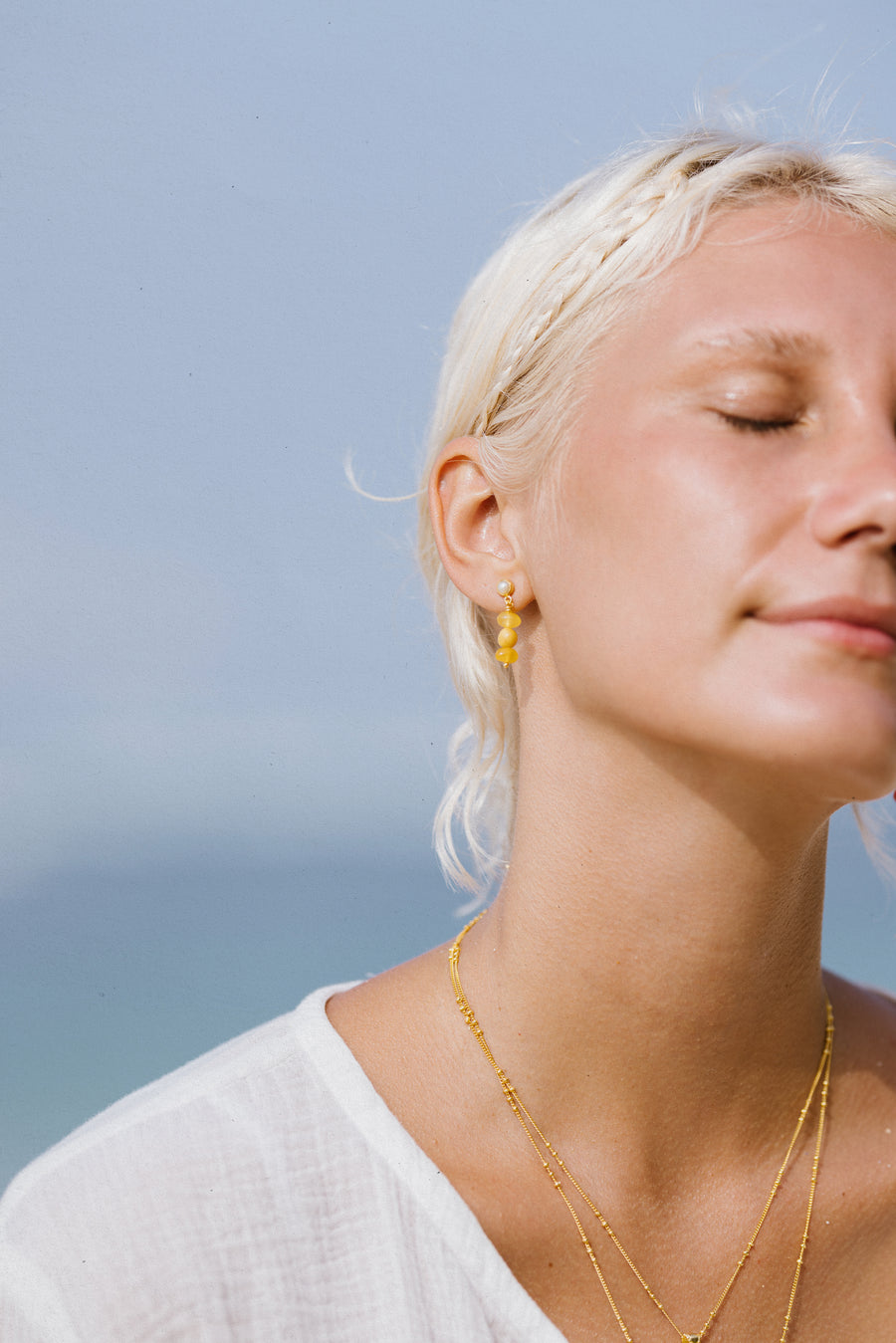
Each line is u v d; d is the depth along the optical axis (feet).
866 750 3.05
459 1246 3.49
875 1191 3.91
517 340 3.93
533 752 3.81
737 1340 3.65
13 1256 3.53
